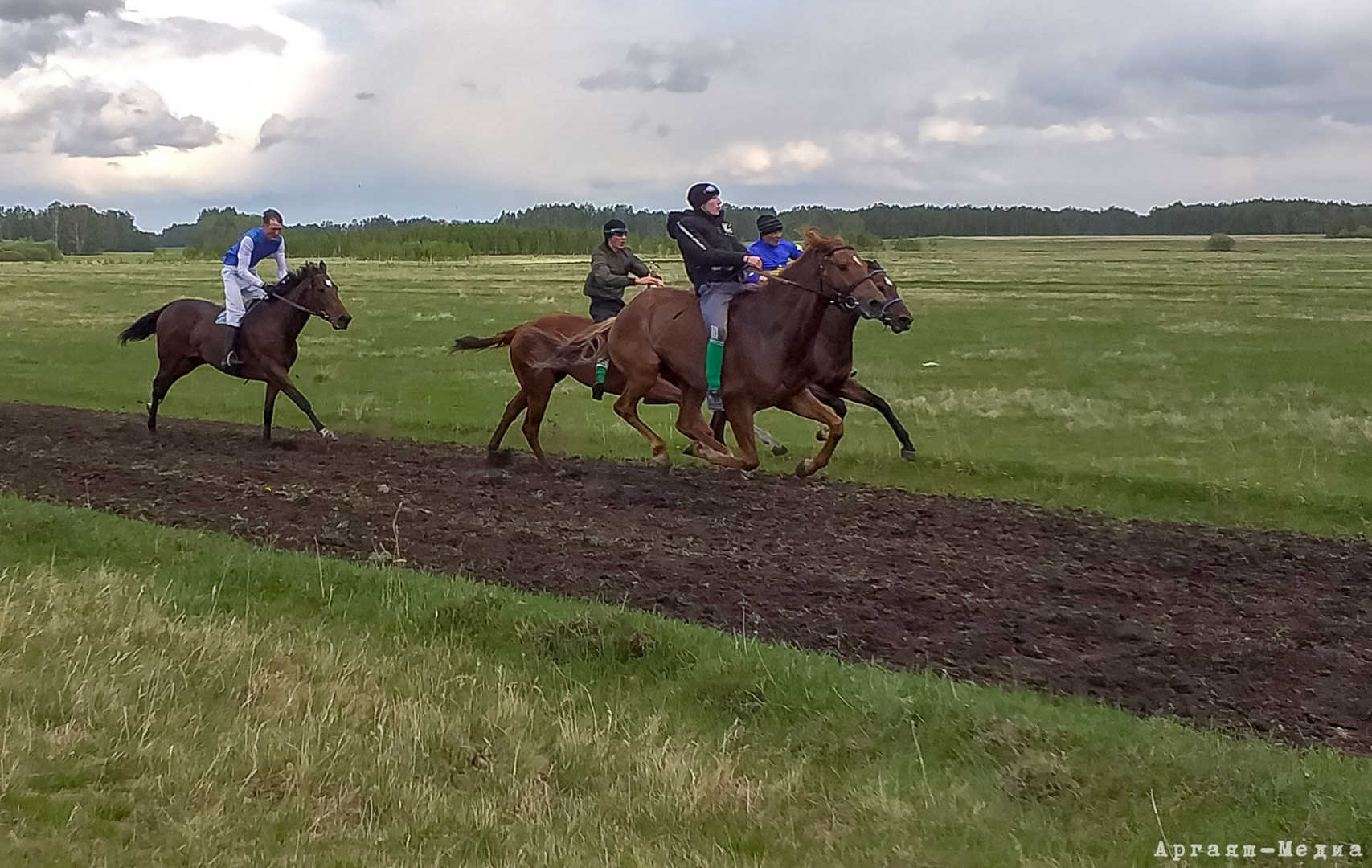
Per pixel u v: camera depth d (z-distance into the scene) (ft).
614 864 13.26
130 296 136.05
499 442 39.78
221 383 61.98
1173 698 19.47
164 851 12.95
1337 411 52.47
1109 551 28.73
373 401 55.01
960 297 131.23
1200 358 74.95
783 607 23.82
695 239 30.66
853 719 17.60
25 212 482.28
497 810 14.73
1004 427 47.96
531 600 22.82
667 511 32.14
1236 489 34.88
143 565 25.40
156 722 16.24
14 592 21.89
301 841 13.42
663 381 33.27
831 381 33.27
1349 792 14.94
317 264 42.47
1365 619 23.75
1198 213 640.99
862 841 14.12
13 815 13.41
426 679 18.93
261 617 22.35
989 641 22.04
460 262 275.80
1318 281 163.84
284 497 33.45
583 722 17.51
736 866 13.35
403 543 28.37
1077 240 523.70
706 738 17.31
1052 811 14.97
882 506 33.22
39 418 49.34
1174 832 14.28
